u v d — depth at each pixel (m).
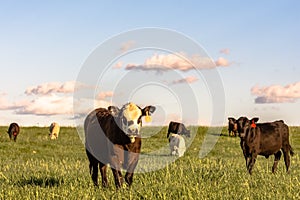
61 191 9.88
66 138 37.00
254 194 9.57
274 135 17.66
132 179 11.07
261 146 17.47
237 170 14.92
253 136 17.30
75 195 9.44
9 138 36.28
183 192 9.23
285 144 18.09
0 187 10.84
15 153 26.80
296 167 18.91
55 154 26.78
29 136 38.56
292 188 10.22
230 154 28.00
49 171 14.43
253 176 13.27
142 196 9.16
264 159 24.36
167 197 8.94
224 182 11.18
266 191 10.03
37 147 30.09
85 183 11.33
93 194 9.62
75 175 13.30
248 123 17.25
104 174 11.48
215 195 9.15
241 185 10.72
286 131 18.22
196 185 9.91
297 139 37.59
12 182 12.15
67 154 26.91
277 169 17.73
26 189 10.26
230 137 37.25
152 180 11.23
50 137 37.19
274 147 17.69
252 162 17.17
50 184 11.54
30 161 21.38
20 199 9.21
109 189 10.59
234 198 9.08
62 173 13.57
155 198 8.95
